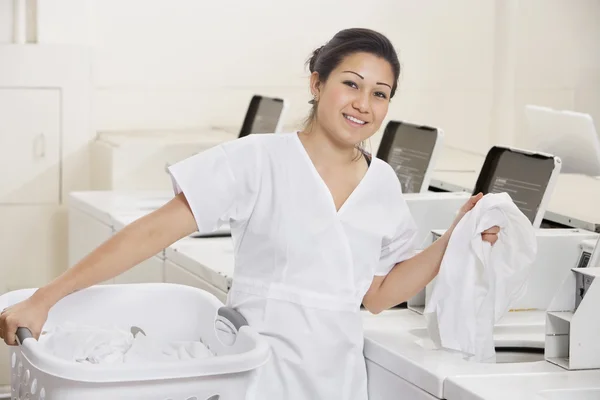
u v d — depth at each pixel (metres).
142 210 4.22
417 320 2.61
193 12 5.49
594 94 6.02
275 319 2.19
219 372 1.90
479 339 2.35
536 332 2.62
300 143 2.22
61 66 5.12
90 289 2.38
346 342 2.24
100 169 5.10
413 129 3.84
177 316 2.44
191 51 5.51
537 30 5.91
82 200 4.53
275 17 5.62
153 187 4.99
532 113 3.97
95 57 5.33
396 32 5.82
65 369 1.83
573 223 3.04
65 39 5.21
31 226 5.18
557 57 5.98
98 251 2.06
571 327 2.15
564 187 3.62
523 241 2.34
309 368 2.19
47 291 2.03
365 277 2.27
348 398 2.26
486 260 2.31
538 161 3.00
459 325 2.32
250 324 2.21
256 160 2.20
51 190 5.19
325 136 2.22
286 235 2.18
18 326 1.98
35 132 5.12
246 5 5.57
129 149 4.92
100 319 2.40
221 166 2.17
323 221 2.20
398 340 2.38
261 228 2.20
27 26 5.18
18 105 5.06
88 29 5.26
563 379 2.09
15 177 5.11
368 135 2.18
